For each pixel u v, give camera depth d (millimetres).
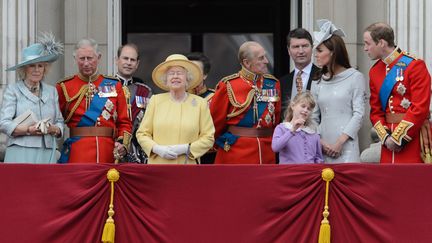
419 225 45156
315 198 45188
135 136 50938
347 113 48562
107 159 49125
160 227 45219
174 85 47125
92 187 45125
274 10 68062
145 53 70250
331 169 45156
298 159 47438
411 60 47938
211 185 45312
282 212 45250
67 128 54250
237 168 45344
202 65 52625
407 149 47750
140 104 51312
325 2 57875
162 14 70188
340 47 48656
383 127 47906
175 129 46906
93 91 49406
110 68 57875
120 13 59156
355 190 45188
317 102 49000
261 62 49219
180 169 45344
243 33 70188
